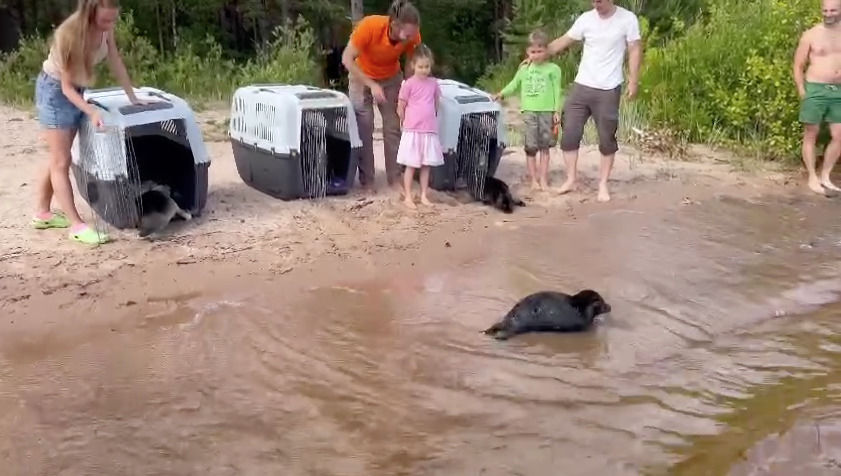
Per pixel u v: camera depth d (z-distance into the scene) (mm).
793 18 10383
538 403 4703
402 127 8039
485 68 23422
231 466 4129
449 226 7703
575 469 4090
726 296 6258
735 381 4977
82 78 6621
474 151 8570
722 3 13125
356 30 8211
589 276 6586
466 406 4672
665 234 7625
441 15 24000
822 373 5078
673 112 11500
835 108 8852
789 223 8016
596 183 9266
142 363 5164
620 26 8242
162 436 4391
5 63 15031
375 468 4105
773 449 4215
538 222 7906
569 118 8641
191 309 5910
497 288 6328
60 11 19125
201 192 7547
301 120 7938
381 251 7039
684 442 4320
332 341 5453
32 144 10273
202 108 13727
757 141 10547
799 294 6316
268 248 7031
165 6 19766
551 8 16875
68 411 4621
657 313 5941
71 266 6539
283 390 4844
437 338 5508
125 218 7215
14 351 5309
